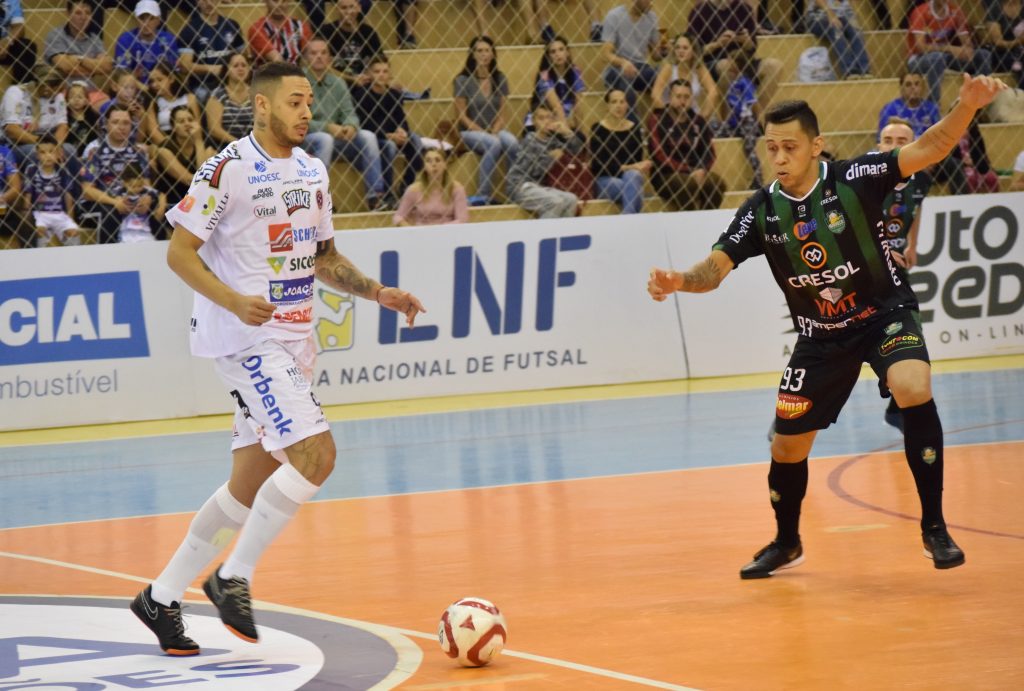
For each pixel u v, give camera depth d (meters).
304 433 13.88
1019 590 15.76
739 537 19.69
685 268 40.97
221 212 13.94
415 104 43.88
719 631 14.34
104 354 36.28
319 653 13.87
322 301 37.41
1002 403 33.78
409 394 38.28
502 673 12.84
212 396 37.09
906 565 17.38
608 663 13.12
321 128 40.19
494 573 17.78
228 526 14.24
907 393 16.17
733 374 41.25
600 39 46.56
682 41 44.28
